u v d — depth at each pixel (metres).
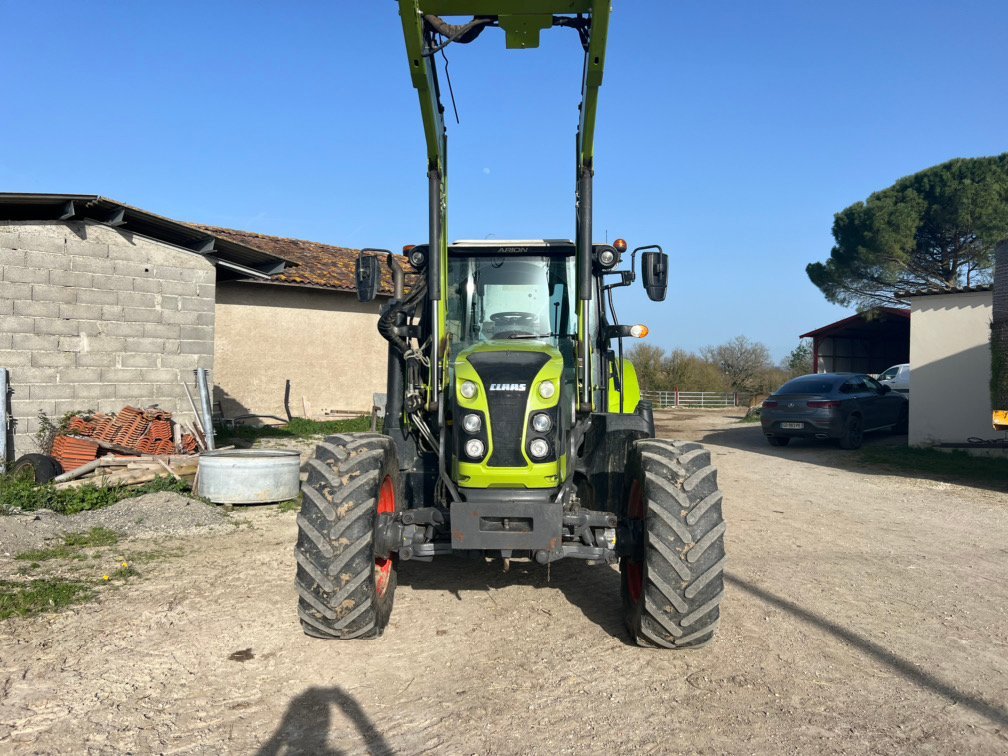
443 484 4.59
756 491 10.08
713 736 3.30
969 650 4.33
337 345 18.53
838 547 6.85
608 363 5.98
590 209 4.70
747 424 22.73
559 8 4.55
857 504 9.14
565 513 4.34
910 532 7.54
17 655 4.12
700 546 3.99
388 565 4.88
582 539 4.42
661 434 18.84
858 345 30.64
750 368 47.78
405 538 4.38
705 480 4.16
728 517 8.25
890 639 4.49
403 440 5.16
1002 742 3.27
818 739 3.28
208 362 11.21
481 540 4.09
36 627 4.55
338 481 4.25
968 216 27.30
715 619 4.03
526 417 4.17
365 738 3.28
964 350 13.97
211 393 11.25
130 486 8.51
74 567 5.84
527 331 5.51
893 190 30.16
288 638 4.45
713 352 49.22
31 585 5.32
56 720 3.40
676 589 3.97
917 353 14.69
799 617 4.86
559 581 5.72
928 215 28.69
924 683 3.87
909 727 3.39
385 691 3.76
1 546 6.15
